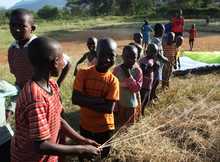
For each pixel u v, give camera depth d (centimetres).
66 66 200
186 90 334
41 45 115
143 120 231
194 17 1869
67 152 117
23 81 176
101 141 183
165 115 245
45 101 114
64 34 1198
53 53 116
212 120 234
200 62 473
